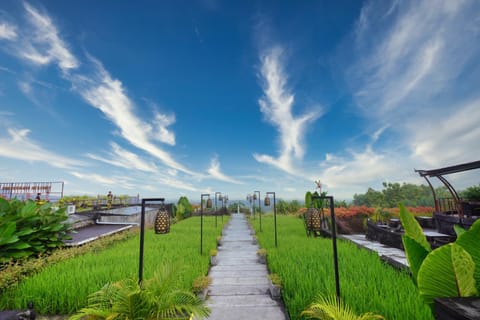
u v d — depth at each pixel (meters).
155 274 3.10
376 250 6.64
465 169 7.31
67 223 7.62
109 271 4.55
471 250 1.41
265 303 3.90
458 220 7.91
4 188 14.99
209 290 4.42
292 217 19.83
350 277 4.10
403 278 3.92
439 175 8.51
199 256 6.30
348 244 7.34
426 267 1.48
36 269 4.99
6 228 5.45
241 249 8.14
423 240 1.84
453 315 1.22
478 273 1.39
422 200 20.75
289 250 6.56
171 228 12.49
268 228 12.61
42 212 6.99
